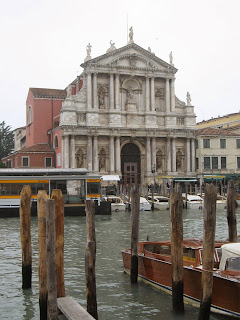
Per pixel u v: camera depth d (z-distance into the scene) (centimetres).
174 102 7325
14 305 1761
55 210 1550
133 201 1998
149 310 1684
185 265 1859
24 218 1895
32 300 1814
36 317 1645
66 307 1410
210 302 1475
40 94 7756
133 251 1995
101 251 2723
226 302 1544
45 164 7250
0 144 11288
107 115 6969
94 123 6819
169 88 7312
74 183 6519
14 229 3809
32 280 2078
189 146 7412
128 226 3997
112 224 4162
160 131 7225
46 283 1539
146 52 7088
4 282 2059
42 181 5022
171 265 1661
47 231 1407
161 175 7300
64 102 6744
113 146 6938
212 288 1576
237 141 7719
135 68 7056
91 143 6850
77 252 2702
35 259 2514
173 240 1612
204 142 7575
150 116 7131
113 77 6981
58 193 1557
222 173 7581
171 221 1616
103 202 5091
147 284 1994
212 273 1475
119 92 7056
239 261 1666
